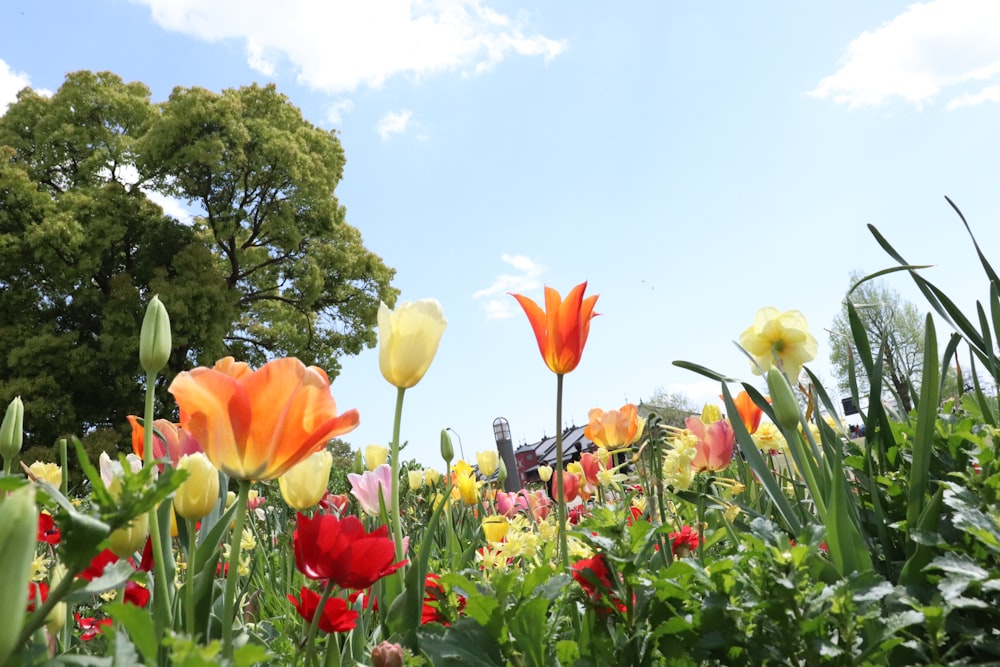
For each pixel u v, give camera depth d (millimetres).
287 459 743
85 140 18391
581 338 1286
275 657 958
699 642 808
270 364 735
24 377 15195
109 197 17141
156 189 18812
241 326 20484
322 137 20359
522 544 1247
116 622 772
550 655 905
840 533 903
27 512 390
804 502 1497
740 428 1228
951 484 903
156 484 519
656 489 1292
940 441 1182
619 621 915
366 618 1345
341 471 5629
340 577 907
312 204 19125
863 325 1243
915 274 1272
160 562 741
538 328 1324
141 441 1058
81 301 16281
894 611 877
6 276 16375
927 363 1011
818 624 743
